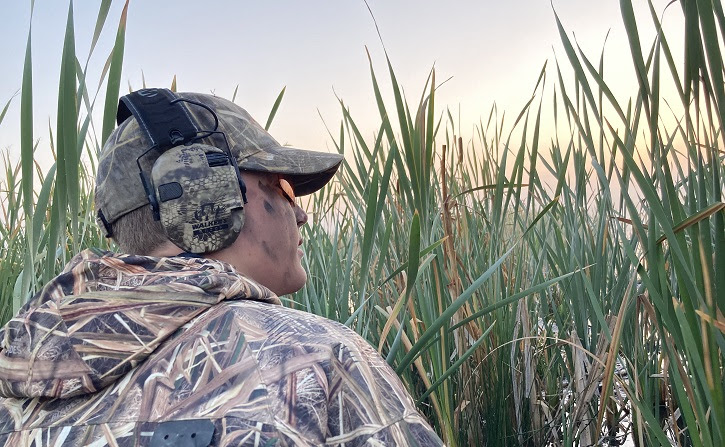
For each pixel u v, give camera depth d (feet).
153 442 2.04
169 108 2.94
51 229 3.71
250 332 2.23
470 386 7.06
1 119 5.16
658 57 3.45
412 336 6.75
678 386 4.00
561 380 8.29
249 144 3.10
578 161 6.17
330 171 4.00
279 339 2.21
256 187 3.12
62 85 3.44
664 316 3.82
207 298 2.32
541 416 7.47
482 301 7.00
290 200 3.28
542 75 5.60
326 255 8.32
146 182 2.89
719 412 3.49
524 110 5.60
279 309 2.40
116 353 2.21
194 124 2.96
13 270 8.19
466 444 6.91
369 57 4.76
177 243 2.85
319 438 2.04
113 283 2.39
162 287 2.31
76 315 2.28
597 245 6.72
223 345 2.20
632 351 6.77
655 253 3.80
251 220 3.07
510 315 7.24
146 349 2.21
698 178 3.45
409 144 4.59
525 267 8.00
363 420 2.16
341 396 2.17
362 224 7.02
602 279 7.13
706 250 3.42
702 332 3.50
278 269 3.15
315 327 2.31
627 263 6.57
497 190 5.77
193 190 2.82
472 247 7.41
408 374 6.59
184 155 2.85
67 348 2.24
